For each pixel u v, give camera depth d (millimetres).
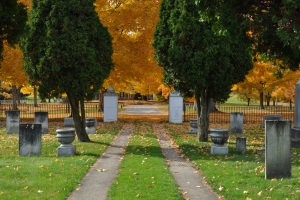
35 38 14984
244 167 10352
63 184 8477
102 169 10438
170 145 15664
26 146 12688
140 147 14742
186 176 9672
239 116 20359
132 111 42031
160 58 16422
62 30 14844
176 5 15812
